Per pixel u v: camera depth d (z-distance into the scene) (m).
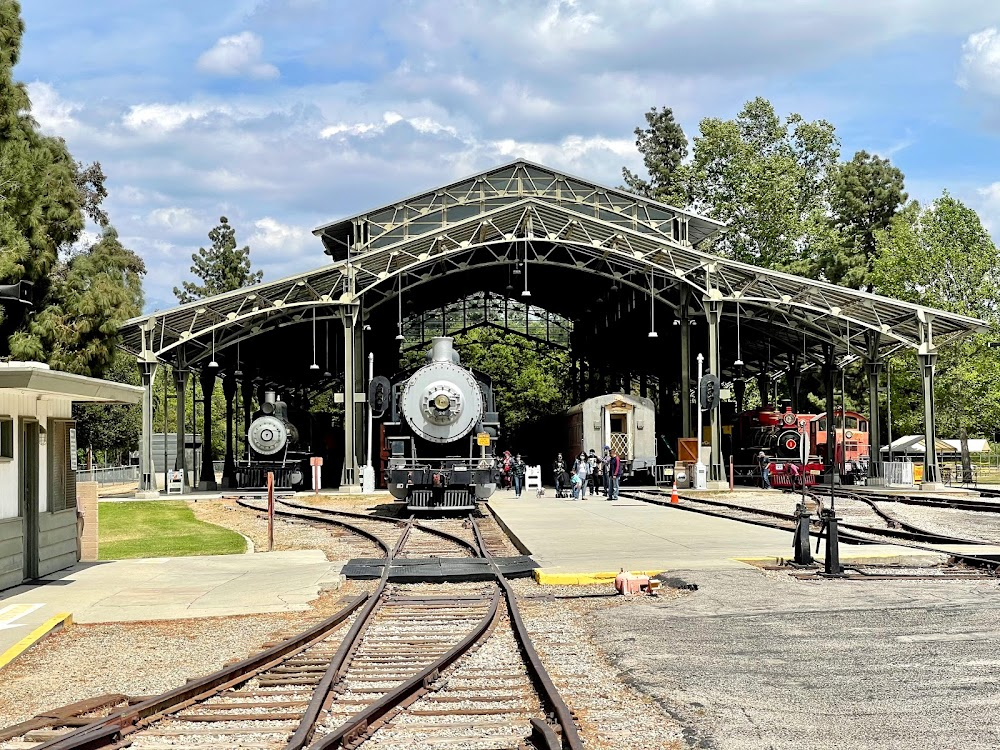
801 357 55.12
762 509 30.02
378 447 46.66
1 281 34.19
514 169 45.44
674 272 42.12
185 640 11.25
